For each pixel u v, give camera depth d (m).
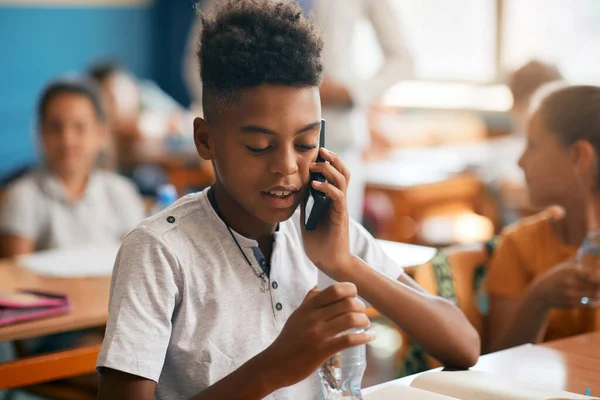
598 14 5.44
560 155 1.87
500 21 5.98
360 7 3.56
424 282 1.83
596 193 1.87
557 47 5.68
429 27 6.41
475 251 1.97
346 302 1.01
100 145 2.96
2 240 2.74
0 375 1.75
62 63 6.36
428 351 1.36
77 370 1.84
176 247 1.18
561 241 1.93
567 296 1.64
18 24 6.11
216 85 1.12
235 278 1.21
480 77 6.14
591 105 1.84
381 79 3.67
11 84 6.13
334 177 1.20
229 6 1.15
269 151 1.12
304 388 1.27
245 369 1.04
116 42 6.62
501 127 5.76
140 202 3.02
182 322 1.17
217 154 1.16
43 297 1.87
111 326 1.10
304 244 1.27
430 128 5.54
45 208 2.79
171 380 1.19
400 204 4.05
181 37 6.74
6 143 6.15
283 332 1.03
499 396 1.17
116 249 2.48
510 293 1.94
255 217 1.22
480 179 4.11
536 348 1.48
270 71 1.09
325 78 1.18
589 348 1.47
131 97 5.02
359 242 1.42
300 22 1.13
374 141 5.10
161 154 4.80
